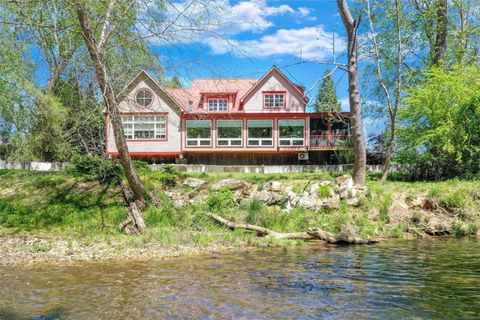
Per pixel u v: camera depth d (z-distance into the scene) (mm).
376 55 26031
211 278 11070
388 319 7785
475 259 13125
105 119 21094
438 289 9719
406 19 27859
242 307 8578
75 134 22078
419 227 18953
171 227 19219
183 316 8086
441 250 14797
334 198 21094
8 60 23422
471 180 24484
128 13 17375
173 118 37531
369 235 17906
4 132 27594
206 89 38969
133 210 20031
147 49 17562
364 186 21953
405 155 28641
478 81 26531
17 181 24359
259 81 38750
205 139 37844
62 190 22906
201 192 23031
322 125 38250
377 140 35906
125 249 15273
